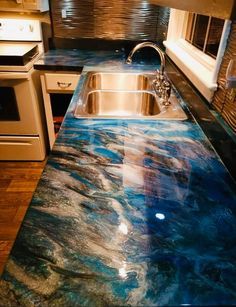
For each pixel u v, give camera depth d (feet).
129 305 1.40
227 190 2.33
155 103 4.62
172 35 6.10
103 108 5.18
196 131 3.38
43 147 7.75
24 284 1.47
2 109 6.79
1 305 1.37
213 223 1.96
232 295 1.46
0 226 5.66
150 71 6.01
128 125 3.47
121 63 6.66
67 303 1.39
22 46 7.16
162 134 3.27
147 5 7.00
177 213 2.03
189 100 4.10
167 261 1.65
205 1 1.77
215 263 1.65
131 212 2.01
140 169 2.56
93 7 7.04
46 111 7.12
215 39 4.17
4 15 7.15
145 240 1.78
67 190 2.21
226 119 2.94
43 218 1.92
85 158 2.69
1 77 6.17
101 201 2.11
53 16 7.19
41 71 6.47
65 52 7.52
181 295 1.45
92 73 5.70
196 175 2.51
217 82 3.23
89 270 1.56
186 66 4.37
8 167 7.56
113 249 1.70
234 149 2.49
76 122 3.49
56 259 1.62
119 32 7.43
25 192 6.66
